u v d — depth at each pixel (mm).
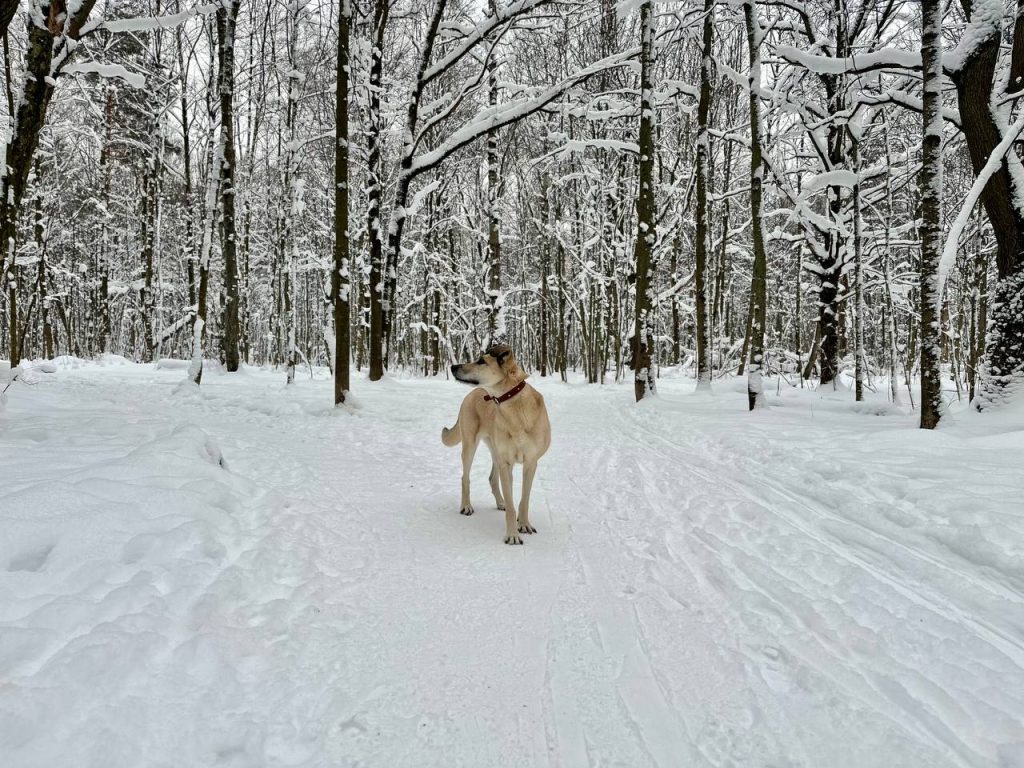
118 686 2305
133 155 27797
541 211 25516
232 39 13945
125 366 22844
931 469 5441
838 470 5762
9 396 9289
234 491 4887
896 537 4262
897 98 11406
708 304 22781
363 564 3980
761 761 2180
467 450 5258
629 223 21266
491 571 3967
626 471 6879
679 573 3936
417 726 2363
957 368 11586
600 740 2311
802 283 25016
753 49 10344
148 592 2984
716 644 3008
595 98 16344
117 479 4305
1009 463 5488
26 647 2414
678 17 14242
